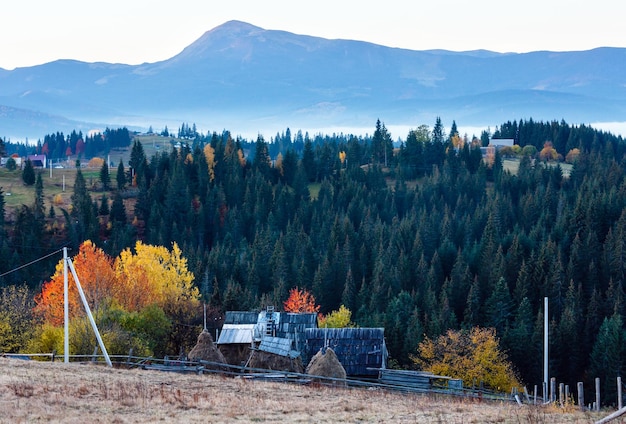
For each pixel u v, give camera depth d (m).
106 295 102.62
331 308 167.00
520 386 100.25
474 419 41.12
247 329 82.00
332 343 80.00
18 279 181.00
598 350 116.94
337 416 42.03
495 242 187.12
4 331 87.31
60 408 41.22
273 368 71.00
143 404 43.50
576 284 162.00
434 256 180.25
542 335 120.75
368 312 145.38
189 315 112.00
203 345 68.94
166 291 116.00
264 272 182.75
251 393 50.41
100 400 44.12
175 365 66.88
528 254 189.25
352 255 186.25
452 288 159.25
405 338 120.19
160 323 96.06
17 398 42.94
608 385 109.94
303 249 195.50
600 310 144.12
